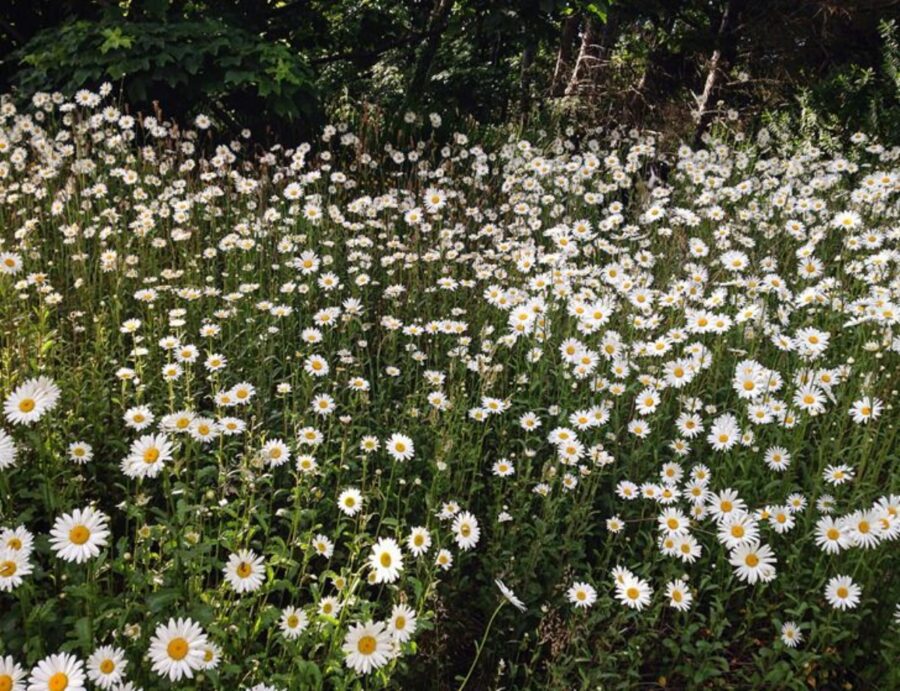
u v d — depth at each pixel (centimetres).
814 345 327
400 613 196
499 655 270
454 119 818
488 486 327
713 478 310
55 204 429
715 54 887
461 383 337
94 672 164
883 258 384
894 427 299
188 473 280
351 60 873
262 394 342
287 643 204
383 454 316
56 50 595
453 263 477
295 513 244
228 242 434
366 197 489
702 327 343
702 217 549
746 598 288
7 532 182
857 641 268
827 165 616
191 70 588
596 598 254
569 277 409
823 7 848
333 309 382
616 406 342
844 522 248
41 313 325
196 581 211
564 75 1100
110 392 313
